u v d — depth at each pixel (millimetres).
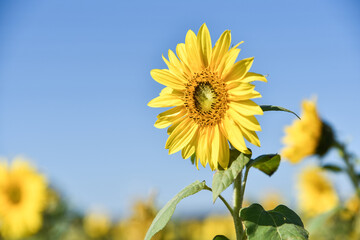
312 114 947
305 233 428
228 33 490
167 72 523
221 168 471
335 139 947
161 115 523
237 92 479
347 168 934
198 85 507
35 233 1244
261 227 433
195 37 505
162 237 963
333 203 1169
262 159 500
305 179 1238
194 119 511
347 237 1080
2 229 1222
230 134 481
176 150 514
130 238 1029
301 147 951
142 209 1021
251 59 477
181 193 475
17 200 1255
